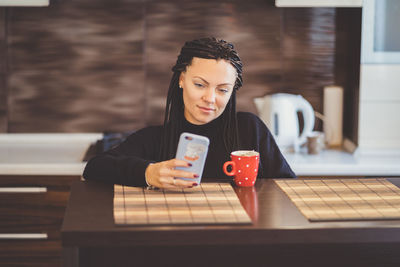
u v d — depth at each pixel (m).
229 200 1.26
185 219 1.12
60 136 2.86
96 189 1.38
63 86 2.84
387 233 1.09
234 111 1.62
